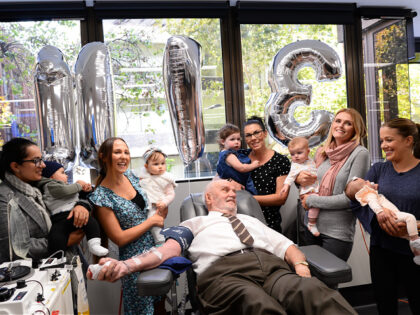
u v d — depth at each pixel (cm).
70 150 254
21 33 312
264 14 338
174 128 251
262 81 346
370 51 366
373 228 218
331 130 255
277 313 170
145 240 235
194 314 227
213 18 337
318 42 275
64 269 179
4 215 199
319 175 258
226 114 341
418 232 199
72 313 182
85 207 226
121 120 327
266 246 225
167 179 258
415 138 209
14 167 210
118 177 235
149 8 322
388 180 217
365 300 327
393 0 344
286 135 279
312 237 263
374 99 369
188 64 240
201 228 231
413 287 208
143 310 227
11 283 154
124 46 326
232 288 189
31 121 317
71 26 318
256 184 277
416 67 507
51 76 244
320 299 172
